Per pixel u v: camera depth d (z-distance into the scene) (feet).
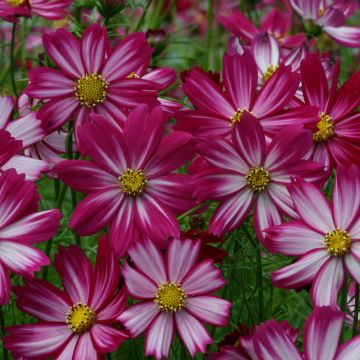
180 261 2.85
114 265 2.84
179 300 2.83
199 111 3.00
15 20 3.48
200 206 2.99
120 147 2.89
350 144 2.98
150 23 4.87
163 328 2.83
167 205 2.90
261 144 2.90
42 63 3.76
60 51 3.02
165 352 2.82
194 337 2.82
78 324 2.84
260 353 2.73
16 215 2.80
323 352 2.74
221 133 3.00
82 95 3.01
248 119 2.89
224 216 2.91
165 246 2.85
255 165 2.92
